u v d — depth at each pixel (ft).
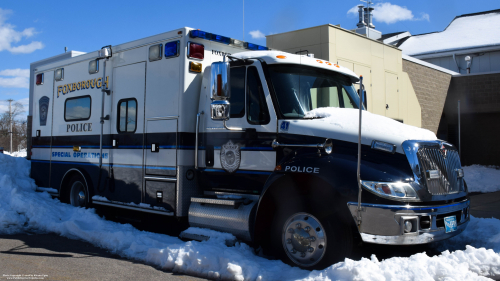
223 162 18.03
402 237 13.51
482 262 13.96
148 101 20.68
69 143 25.96
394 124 15.98
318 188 14.88
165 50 19.80
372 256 13.62
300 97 17.48
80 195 25.50
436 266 13.05
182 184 18.85
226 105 15.10
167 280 14.35
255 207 16.83
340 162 14.67
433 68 56.18
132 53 21.83
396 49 46.32
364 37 41.14
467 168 50.96
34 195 26.55
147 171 20.44
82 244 19.56
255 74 17.35
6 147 205.98
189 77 19.12
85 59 25.02
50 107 27.94
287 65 17.69
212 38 19.61
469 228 18.83
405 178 14.06
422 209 13.82
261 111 17.02
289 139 16.19
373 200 13.71
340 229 14.21
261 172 16.85
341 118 16.19
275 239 15.78
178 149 18.93
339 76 19.72
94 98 24.23
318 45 37.11
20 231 22.20
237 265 14.28
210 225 17.81
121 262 16.51
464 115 59.41
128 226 21.17
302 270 14.14
